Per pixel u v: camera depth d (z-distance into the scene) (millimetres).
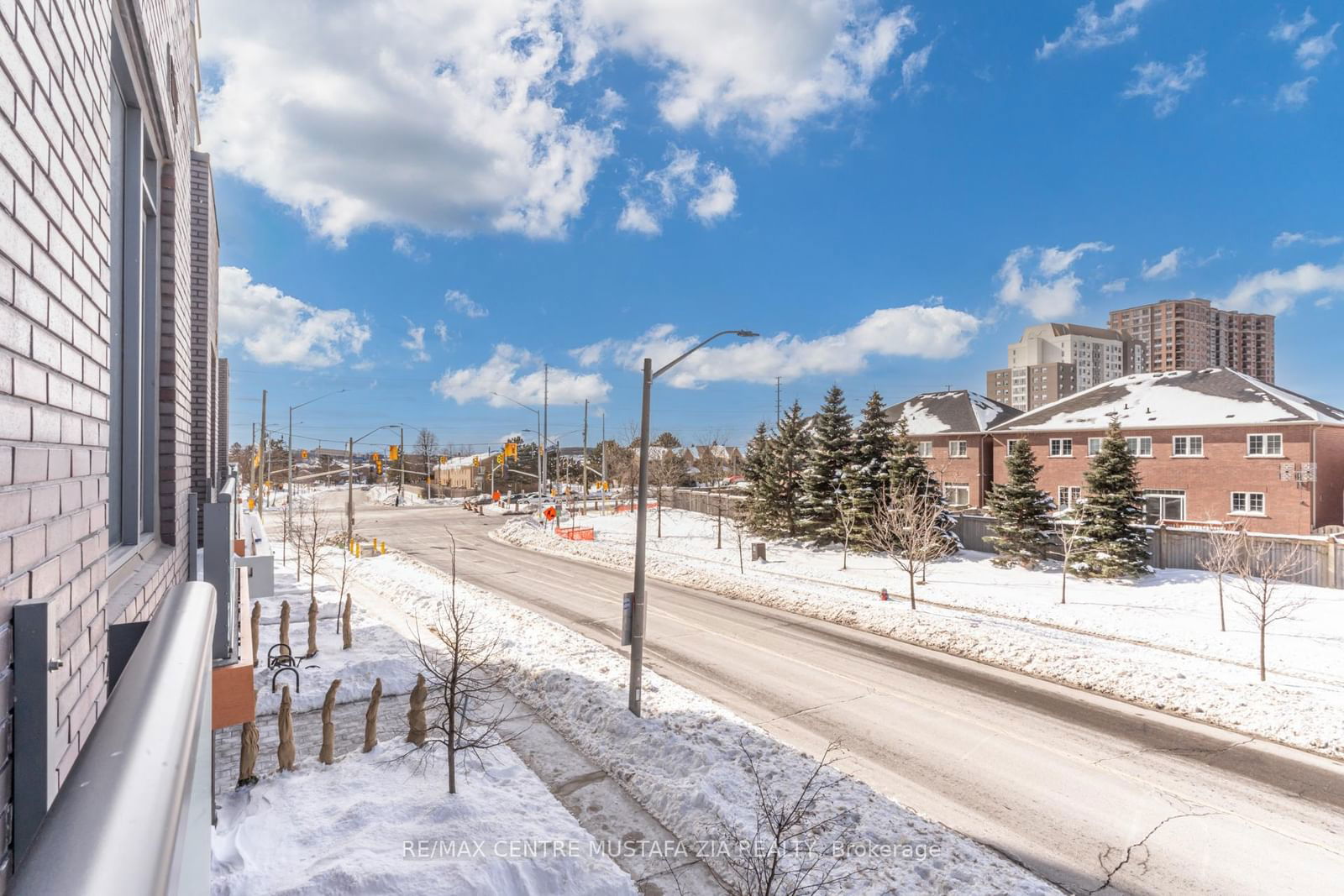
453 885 7195
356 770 9945
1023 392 187125
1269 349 186000
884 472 34031
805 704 14008
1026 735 12586
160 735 993
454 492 90188
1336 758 11703
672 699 13516
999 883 7941
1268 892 8203
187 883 974
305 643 17125
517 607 21906
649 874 8180
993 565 30125
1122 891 8180
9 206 2205
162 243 7598
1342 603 22141
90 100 3346
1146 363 185250
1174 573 26578
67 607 2824
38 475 2463
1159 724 13203
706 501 53250
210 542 7848
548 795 9547
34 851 666
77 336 3039
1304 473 32406
